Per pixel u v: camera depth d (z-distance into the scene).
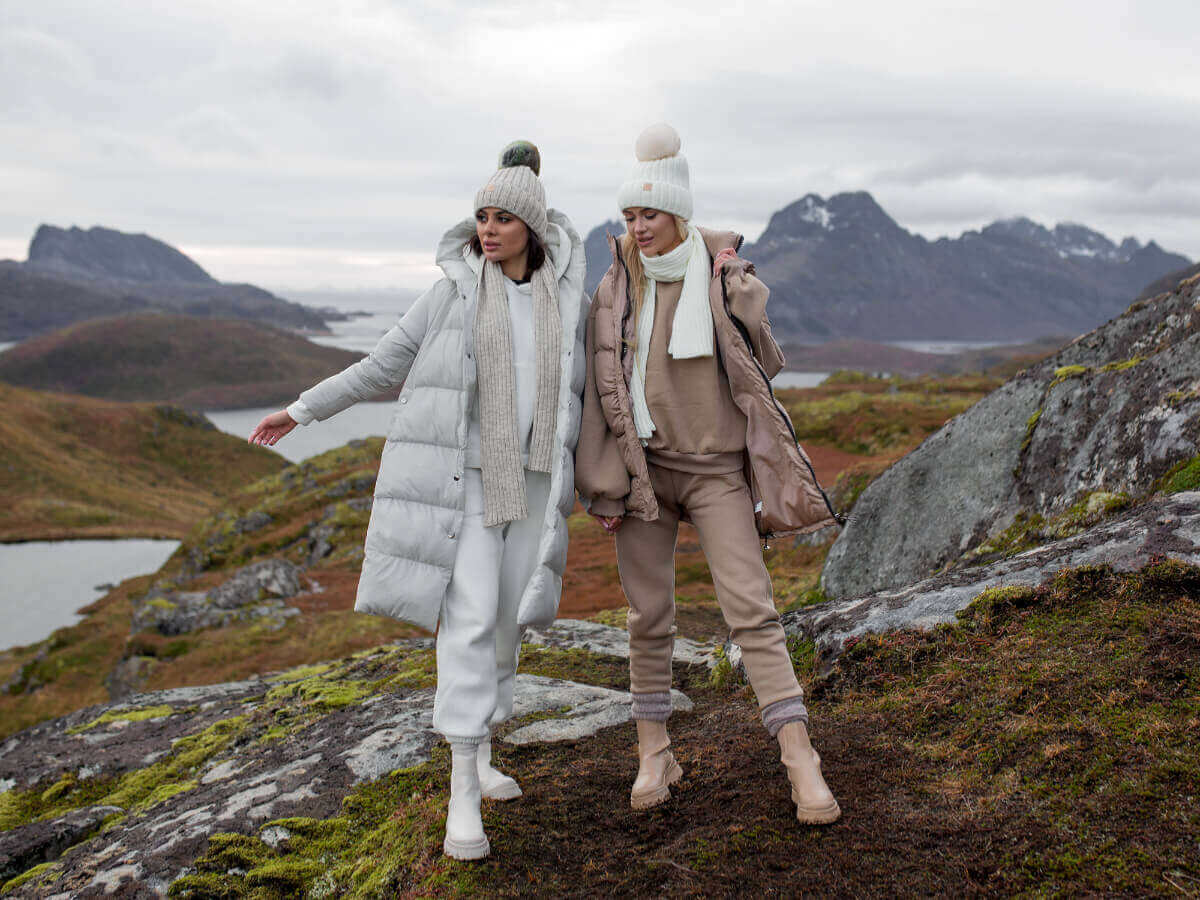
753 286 2.58
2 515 87.06
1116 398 4.41
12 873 3.92
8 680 24.44
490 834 2.70
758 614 2.54
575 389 2.72
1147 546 3.11
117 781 4.89
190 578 32.84
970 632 3.20
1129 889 1.91
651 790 2.79
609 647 5.36
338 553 29.78
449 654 2.60
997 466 5.04
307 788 3.50
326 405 2.79
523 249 2.73
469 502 2.66
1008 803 2.33
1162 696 2.50
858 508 5.98
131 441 127.69
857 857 2.27
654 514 2.70
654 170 2.63
